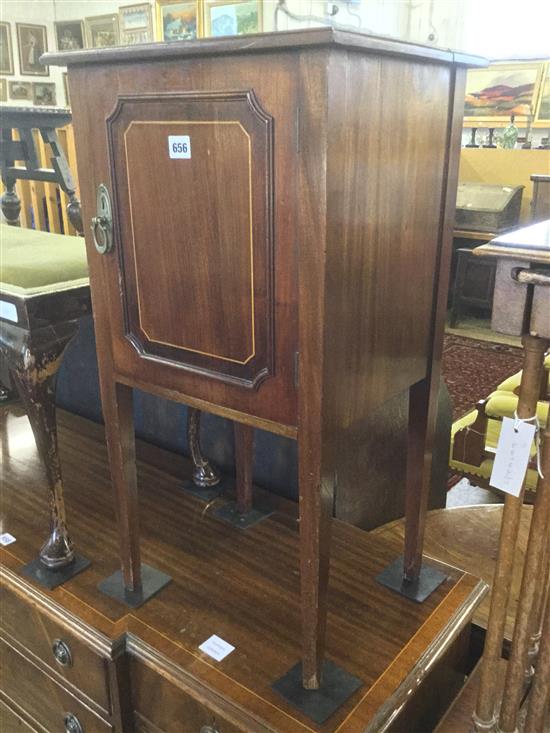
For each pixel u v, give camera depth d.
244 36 0.69
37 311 1.09
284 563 1.21
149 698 1.04
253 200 0.76
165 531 1.30
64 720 1.21
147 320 0.94
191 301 0.88
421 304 0.95
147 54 0.78
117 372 1.01
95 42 4.91
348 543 1.25
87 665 1.08
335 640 1.02
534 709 0.87
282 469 1.43
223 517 1.34
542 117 4.39
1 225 1.62
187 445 1.58
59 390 1.89
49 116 1.63
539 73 4.33
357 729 0.88
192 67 0.77
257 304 0.81
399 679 0.95
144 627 1.06
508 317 0.73
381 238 0.82
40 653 1.19
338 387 0.81
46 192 2.70
